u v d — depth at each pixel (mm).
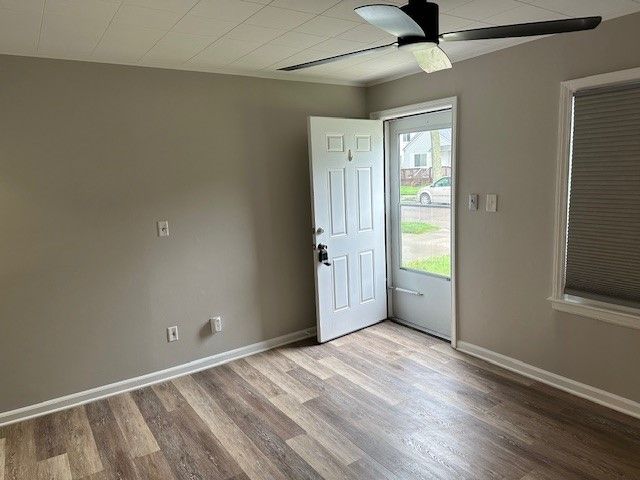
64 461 2443
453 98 3352
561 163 2738
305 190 3938
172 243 3303
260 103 3604
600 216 2607
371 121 3992
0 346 2775
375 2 2045
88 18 2166
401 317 4348
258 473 2273
